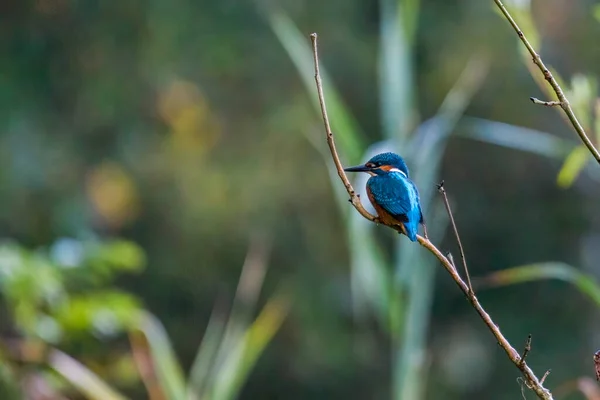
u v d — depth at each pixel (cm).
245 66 1630
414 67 1650
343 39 1638
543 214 1712
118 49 1630
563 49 1725
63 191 1547
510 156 1702
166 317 1587
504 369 1703
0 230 1498
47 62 1628
